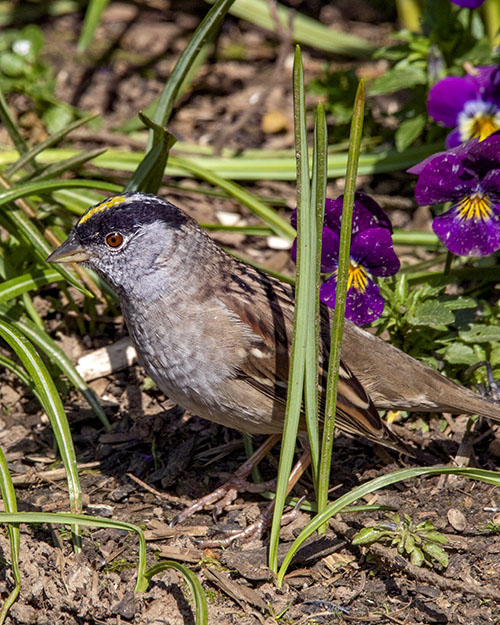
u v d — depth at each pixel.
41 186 8.01
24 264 8.98
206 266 6.86
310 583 6.41
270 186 11.18
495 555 6.49
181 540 6.81
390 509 6.52
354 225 7.35
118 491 7.44
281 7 13.34
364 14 14.42
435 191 7.61
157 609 6.09
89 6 13.31
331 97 11.35
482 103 8.55
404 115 10.52
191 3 14.64
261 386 6.78
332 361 5.82
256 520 7.01
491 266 8.88
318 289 5.78
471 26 10.33
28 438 8.08
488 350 8.15
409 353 8.06
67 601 6.14
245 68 13.39
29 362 6.75
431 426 7.95
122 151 11.45
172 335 6.72
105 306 9.39
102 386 8.64
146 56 13.64
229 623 6.04
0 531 6.77
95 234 6.77
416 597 6.21
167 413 8.33
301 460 7.14
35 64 11.48
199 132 12.17
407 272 9.23
